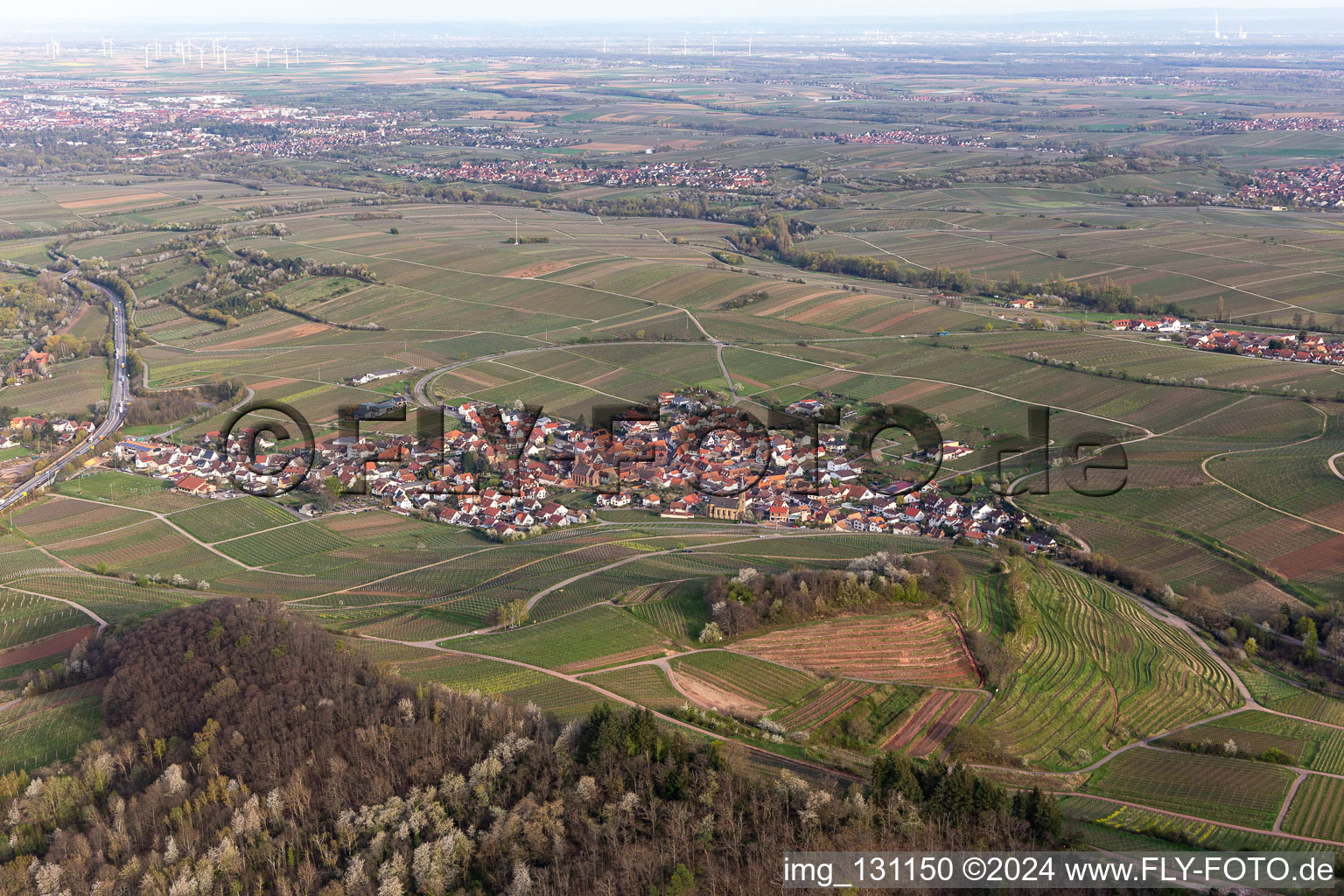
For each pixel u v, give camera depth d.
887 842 104.81
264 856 109.56
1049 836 108.62
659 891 100.56
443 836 108.75
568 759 117.06
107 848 113.88
